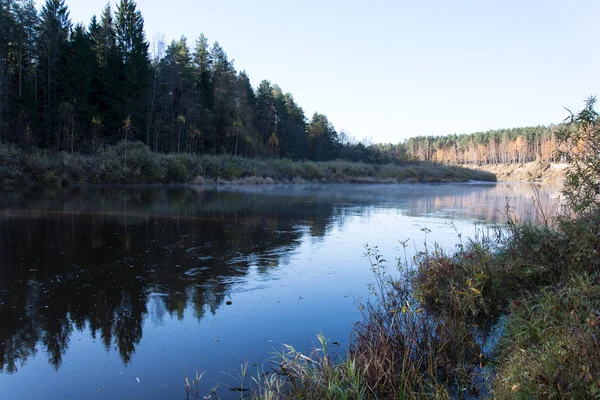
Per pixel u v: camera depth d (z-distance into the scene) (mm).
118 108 38594
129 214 15688
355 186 46875
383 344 4031
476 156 123312
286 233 12797
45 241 10531
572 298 4227
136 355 4711
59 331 5352
